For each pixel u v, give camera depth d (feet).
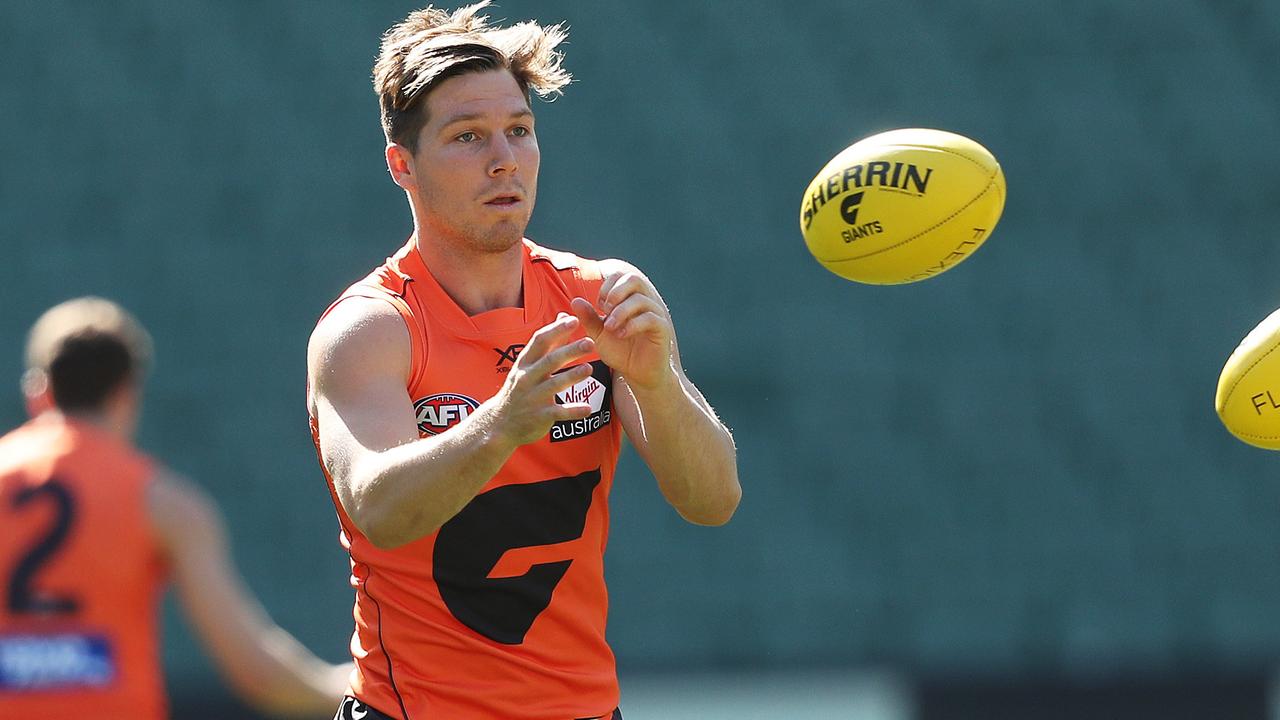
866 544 112.16
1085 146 124.06
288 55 125.59
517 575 35.06
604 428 36.17
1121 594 111.04
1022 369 118.11
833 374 117.19
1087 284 120.88
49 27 127.24
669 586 109.60
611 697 36.50
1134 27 126.93
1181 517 113.70
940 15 126.82
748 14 126.21
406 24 35.99
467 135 34.14
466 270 35.22
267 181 122.72
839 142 122.52
